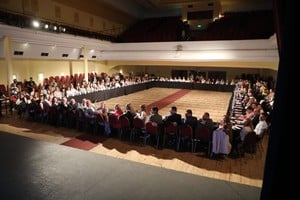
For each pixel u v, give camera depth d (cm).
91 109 823
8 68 1179
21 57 1331
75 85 1554
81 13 1842
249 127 644
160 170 192
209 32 1980
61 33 1375
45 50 1455
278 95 90
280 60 90
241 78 2252
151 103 1416
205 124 664
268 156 96
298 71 86
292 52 86
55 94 1150
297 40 85
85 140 749
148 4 2305
